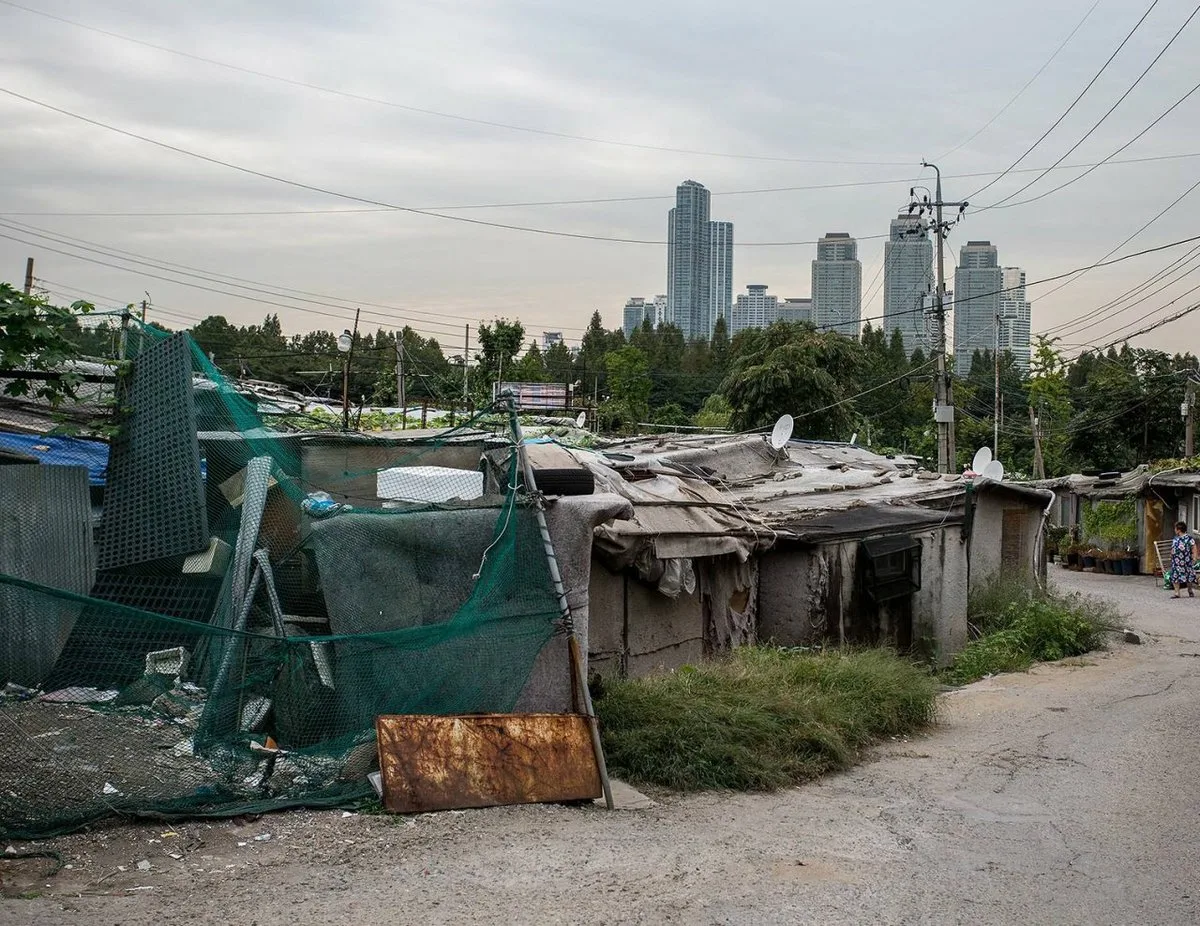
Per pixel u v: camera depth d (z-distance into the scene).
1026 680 14.25
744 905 5.29
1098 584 30.44
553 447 11.71
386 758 6.47
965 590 17.47
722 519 12.28
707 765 7.78
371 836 5.95
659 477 13.05
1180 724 10.91
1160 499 32.97
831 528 14.82
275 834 5.88
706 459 18.31
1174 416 45.09
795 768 8.22
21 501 7.39
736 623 13.05
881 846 6.48
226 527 7.91
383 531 7.66
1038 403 47.44
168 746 6.23
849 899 5.48
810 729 8.69
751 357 35.78
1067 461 49.09
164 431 7.71
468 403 24.81
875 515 15.96
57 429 7.93
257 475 7.73
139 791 5.95
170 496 7.61
